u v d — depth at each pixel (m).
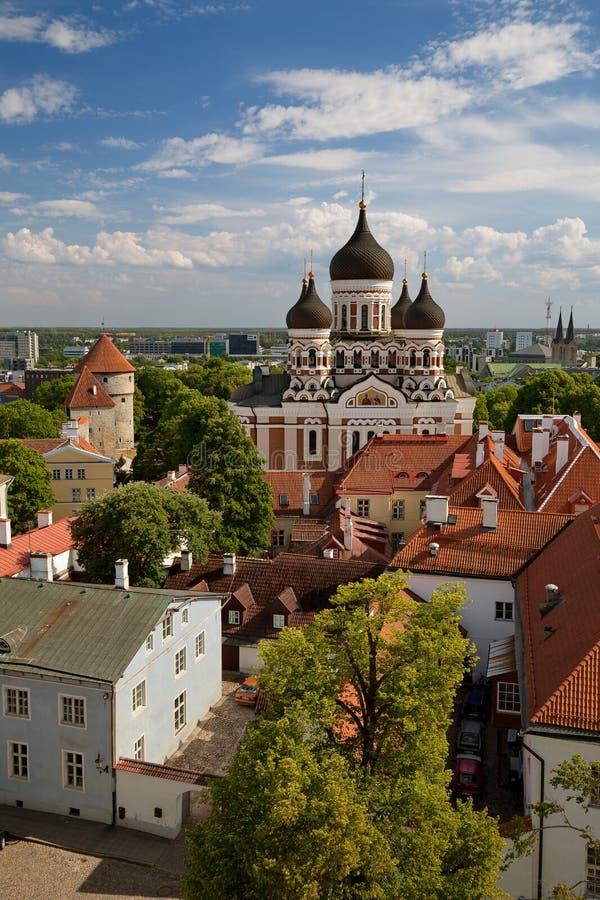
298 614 66.00
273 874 28.16
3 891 40.84
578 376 170.38
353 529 82.81
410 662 36.34
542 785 36.16
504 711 49.19
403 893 29.89
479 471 76.31
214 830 31.91
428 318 129.50
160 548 66.94
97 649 47.78
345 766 32.59
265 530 86.38
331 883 28.92
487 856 31.02
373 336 134.00
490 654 52.16
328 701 34.88
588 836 32.66
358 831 28.09
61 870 42.59
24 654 47.88
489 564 59.47
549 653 41.81
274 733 33.75
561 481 72.88
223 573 70.25
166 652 52.31
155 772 45.62
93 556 68.94
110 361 177.00
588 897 35.75
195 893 30.84
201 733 56.72
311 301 126.81
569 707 35.94
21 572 65.75
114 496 69.38
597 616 40.47
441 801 32.19
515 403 157.62
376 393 123.94
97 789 46.88
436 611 37.12
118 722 46.31
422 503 92.94
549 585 48.16
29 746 47.91
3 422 141.25
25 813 48.06
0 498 82.81
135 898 40.38
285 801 27.88
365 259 132.12
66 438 113.62
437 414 126.62
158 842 45.34
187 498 72.12
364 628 37.12
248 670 66.00
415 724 34.16
